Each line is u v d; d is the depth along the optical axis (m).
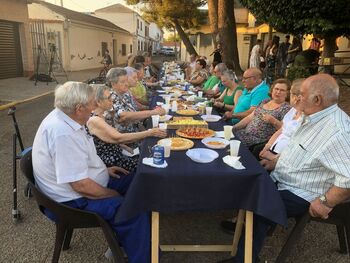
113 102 3.32
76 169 1.94
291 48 9.77
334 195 1.89
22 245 2.57
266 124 3.28
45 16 17.56
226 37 11.62
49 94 10.31
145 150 2.38
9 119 6.75
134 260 2.02
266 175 1.97
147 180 1.94
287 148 2.26
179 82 7.88
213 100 5.16
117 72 3.40
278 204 1.92
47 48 15.62
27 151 2.46
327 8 5.75
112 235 1.97
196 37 28.12
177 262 2.40
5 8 12.02
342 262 2.42
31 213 3.03
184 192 1.96
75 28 18.88
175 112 3.88
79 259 2.42
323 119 2.00
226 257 2.46
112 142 2.72
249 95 4.10
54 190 2.00
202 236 2.72
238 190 1.99
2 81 12.26
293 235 2.11
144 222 2.01
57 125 1.93
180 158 2.21
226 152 2.36
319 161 1.99
